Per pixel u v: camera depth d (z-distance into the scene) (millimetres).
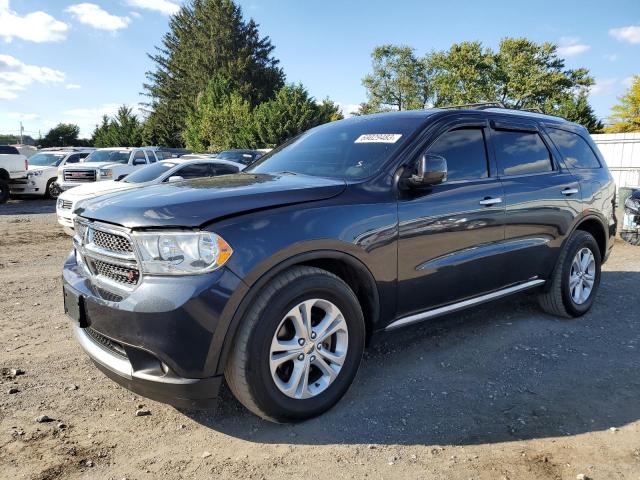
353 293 3031
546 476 2443
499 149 4070
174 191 2992
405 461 2570
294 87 42438
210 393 2598
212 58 59875
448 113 3809
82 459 2580
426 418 2990
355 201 3070
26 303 5305
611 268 7082
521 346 4094
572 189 4590
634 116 47219
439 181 3250
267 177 3473
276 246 2664
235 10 61656
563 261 4559
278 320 2697
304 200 2904
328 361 2990
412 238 3289
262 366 2662
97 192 9320
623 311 5055
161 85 66625
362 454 2633
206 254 2525
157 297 2490
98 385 3410
